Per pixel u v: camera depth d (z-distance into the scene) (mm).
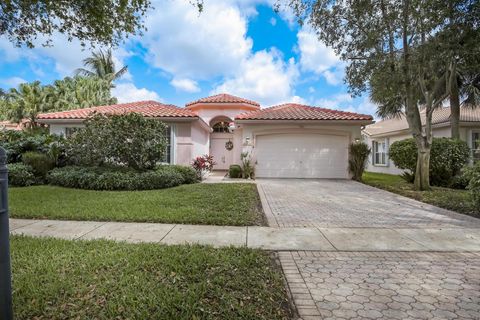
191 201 8242
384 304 3039
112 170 11305
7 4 6121
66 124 14711
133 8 7000
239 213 6938
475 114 17219
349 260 4270
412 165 13438
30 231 5465
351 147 15281
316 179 15281
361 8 9852
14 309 2750
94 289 3145
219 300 2984
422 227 6137
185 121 14305
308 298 3156
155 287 3186
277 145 15828
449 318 2787
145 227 5828
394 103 16359
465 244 5023
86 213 6648
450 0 8195
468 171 7930
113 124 11375
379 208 8117
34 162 11508
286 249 4699
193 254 4148
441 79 11258
